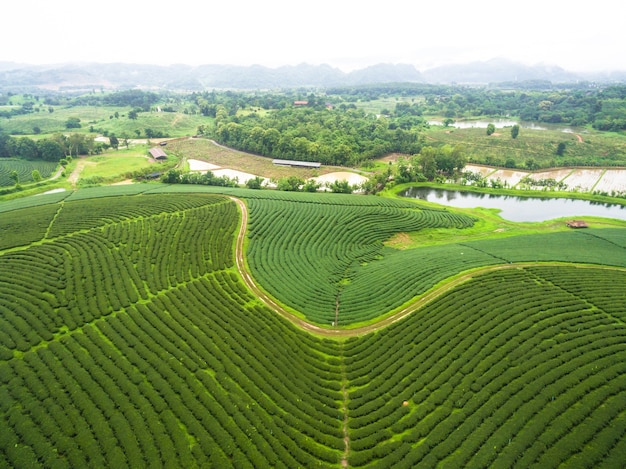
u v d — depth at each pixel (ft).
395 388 141.90
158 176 477.36
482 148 626.23
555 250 259.19
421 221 322.96
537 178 491.31
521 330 165.37
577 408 124.16
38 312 176.35
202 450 117.50
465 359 151.23
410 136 624.59
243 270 230.27
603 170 519.19
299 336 174.70
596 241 280.10
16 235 254.06
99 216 287.89
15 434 120.16
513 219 356.18
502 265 235.40
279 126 654.94
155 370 148.46
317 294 209.56
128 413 128.26
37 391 135.64
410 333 170.81
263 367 153.17
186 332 169.27
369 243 286.25
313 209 325.62
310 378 151.12
